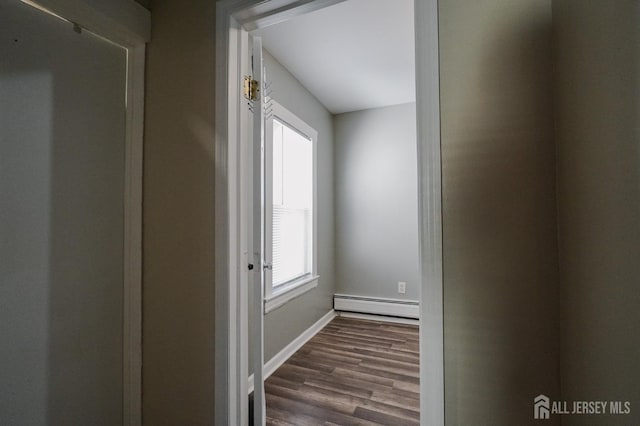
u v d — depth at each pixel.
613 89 0.51
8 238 1.00
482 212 0.80
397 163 3.36
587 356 0.60
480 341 0.80
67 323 1.16
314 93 3.03
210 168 1.22
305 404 1.72
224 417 1.15
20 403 1.03
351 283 3.53
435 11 0.86
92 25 1.20
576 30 0.63
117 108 1.33
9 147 1.01
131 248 1.34
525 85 0.77
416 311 3.17
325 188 3.40
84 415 1.20
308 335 2.79
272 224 2.38
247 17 1.22
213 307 1.19
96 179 1.25
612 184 0.51
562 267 0.71
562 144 0.71
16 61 1.03
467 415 0.81
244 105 1.28
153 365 1.30
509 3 0.79
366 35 2.06
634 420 0.44
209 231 1.21
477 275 0.81
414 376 2.05
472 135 0.82
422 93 0.87
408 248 3.29
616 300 0.50
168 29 1.33
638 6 0.44
